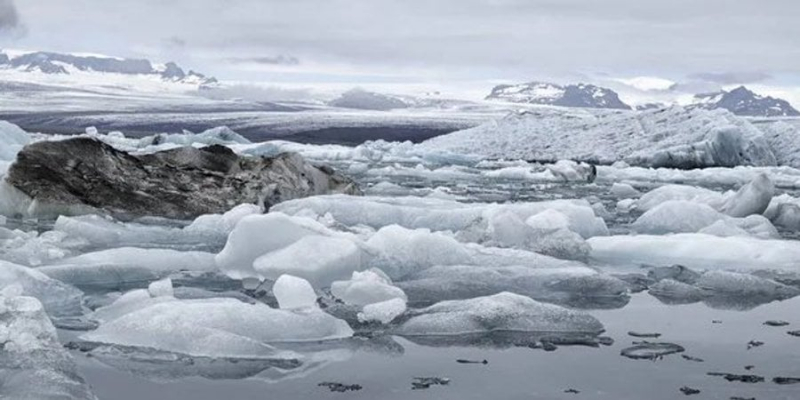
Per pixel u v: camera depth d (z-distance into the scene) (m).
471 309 3.77
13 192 7.48
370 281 4.23
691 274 5.25
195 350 3.14
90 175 7.81
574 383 2.85
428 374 2.94
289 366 3.01
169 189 8.09
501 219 6.33
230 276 4.92
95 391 2.68
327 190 9.20
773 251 5.91
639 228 8.10
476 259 5.38
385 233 5.37
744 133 31.09
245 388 2.74
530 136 37.84
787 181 21.59
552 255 6.16
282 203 7.89
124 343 3.23
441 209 8.15
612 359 3.18
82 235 6.29
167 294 4.00
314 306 3.86
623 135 35.25
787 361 3.18
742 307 4.28
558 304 4.31
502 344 3.38
